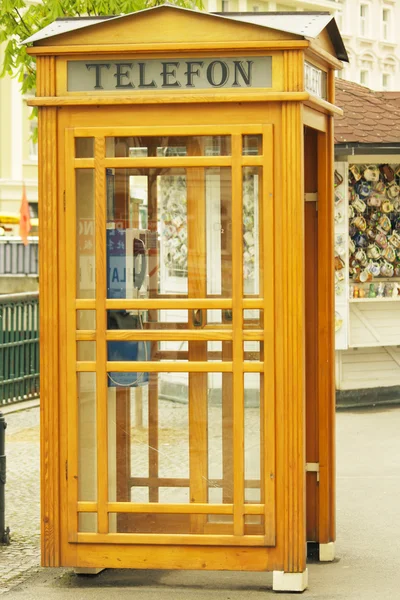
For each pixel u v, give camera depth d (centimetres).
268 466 816
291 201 809
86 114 827
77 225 836
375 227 1794
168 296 830
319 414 939
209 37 812
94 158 827
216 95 809
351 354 1803
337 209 1733
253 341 818
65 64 830
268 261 812
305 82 834
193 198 826
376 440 1534
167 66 820
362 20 7506
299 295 811
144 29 820
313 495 948
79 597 834
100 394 834
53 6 1362
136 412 838
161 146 825
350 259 1777
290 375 812
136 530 835
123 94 822
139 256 834
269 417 815
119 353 834
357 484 1255
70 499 836
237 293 817
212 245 824
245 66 812
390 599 821
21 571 916
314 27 829
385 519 1087
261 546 824
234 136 812
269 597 823
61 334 836
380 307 1802
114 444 840
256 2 6606
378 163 1786
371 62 7575
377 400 1823
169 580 880
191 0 1412
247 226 817
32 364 1905
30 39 828
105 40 823
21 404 1850
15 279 2767
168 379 832
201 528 829
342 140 1664
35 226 5088
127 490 840
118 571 911
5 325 1823
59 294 834
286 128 809
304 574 834
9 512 1141
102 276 830
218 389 829
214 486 831
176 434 834
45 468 839
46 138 831
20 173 6034
